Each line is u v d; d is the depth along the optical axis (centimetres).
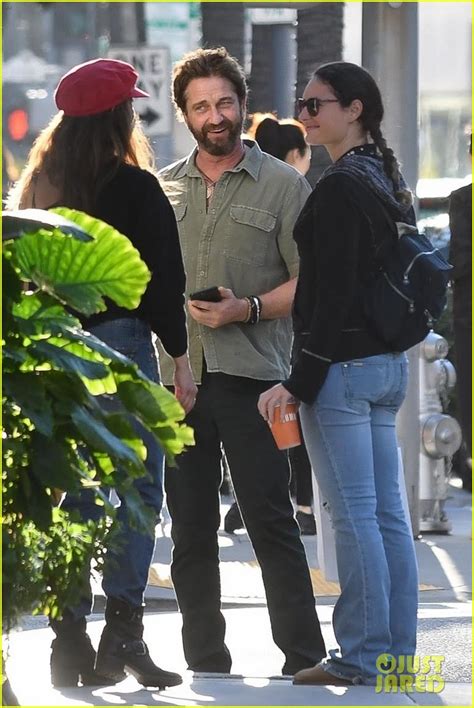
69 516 1202
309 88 1586
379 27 2811
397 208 1551
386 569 1567
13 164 7269
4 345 1137
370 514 1561
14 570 1136
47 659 1791
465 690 1622
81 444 1173
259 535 1709
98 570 1219
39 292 1179
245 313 1689
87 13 8344
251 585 2419
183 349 1608
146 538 1573
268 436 1705
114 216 1552
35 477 1153
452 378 2959
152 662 1586
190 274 1745
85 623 1584
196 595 1741
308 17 4216
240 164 1731
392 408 1614
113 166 1560
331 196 1516
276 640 1719
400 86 2820
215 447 1738
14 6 8262
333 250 1510
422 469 2936
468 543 2825
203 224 1741
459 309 2050
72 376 1146
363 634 1567
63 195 1561
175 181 1762
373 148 1584
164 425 1191
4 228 1115
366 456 1555
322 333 1516
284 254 1733
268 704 1526
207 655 1738
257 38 4547
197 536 1742
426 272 1548
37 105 7531
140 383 1179
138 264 1164
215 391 1711
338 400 1541
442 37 7269
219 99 1698
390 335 1538
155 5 6562
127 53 4297
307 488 2816
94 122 1563
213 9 4697
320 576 2475
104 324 1553
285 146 2642
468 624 2025
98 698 1540
